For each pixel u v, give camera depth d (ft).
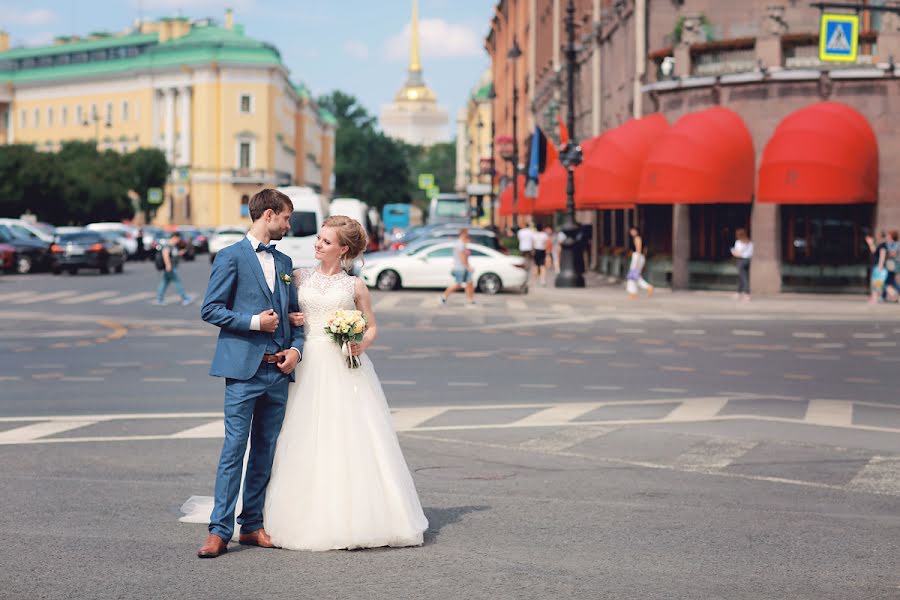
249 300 24.93
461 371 60.39
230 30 468.75
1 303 110.83
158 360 64.75
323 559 24.50
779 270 120.67
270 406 25.45
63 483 32.42
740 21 128.36
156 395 51.11
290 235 156.15
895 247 108.99
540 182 171.53
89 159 365.61
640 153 132.57
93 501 30.09
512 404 48.80
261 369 24.99
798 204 120.16
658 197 121.08
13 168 291.17
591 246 185.68
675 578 23.16
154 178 397.80
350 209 212.84
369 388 25.99
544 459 36.63
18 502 29.94
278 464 25.55
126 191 371.97
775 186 114.93
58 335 79.30
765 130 120.47
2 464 35.24
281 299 25.25
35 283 147.33
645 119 135.23
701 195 118.93
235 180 447.01
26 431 41.47
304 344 25.79
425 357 66.95
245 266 24.97
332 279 25.99
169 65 453.17
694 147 119.55
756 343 76.84
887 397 51.72
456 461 36.24
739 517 28.78
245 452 26.20
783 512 29.43
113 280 156.04
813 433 41.81
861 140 114.21
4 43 550.77
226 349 24.88
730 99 122.62
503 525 27.73
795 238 120.98
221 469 24.86
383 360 65.26
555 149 175.73
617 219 164.66
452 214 285.23
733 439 40.47
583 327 88.43
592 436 40.91
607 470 34.94
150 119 462.19
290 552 25.12
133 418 44.60
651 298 116.06
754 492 31.89
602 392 52.80
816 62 120.16
